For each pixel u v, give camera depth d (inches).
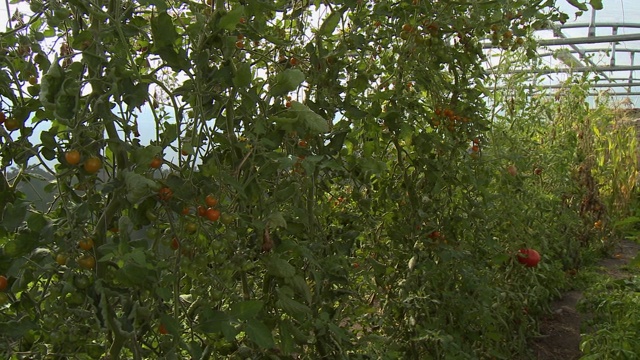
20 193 58.2
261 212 64.1
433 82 101.0
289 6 82.2
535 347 139.6
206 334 60.7
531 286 147.4
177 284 53.7
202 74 56.5
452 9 95.0
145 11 60.6
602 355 104.6
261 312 66.6
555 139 195.8
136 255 44.8
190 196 52.9
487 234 107.0
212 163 57.0
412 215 103.6
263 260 62.8
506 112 145.7
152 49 53.8
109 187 49.0
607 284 128.8
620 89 401.1
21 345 56.0
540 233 143.0
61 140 61.5
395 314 106.3
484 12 96.5
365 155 95.8
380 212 107.4
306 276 73.6
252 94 59.8
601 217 224.4
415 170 104.3
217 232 60.8
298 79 59.1
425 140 99.1
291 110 59.7
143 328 53.8
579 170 218.2
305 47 78.8
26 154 52.4
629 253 232.1
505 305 127.6
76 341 50.6
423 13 93.0
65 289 47.1
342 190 101.5
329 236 83.7
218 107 59.0
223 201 61.5
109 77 48.4
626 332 104.4
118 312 55.7
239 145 61.4
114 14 50.9
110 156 64.8
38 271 51.4
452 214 107.0
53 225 49.3
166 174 56.6
